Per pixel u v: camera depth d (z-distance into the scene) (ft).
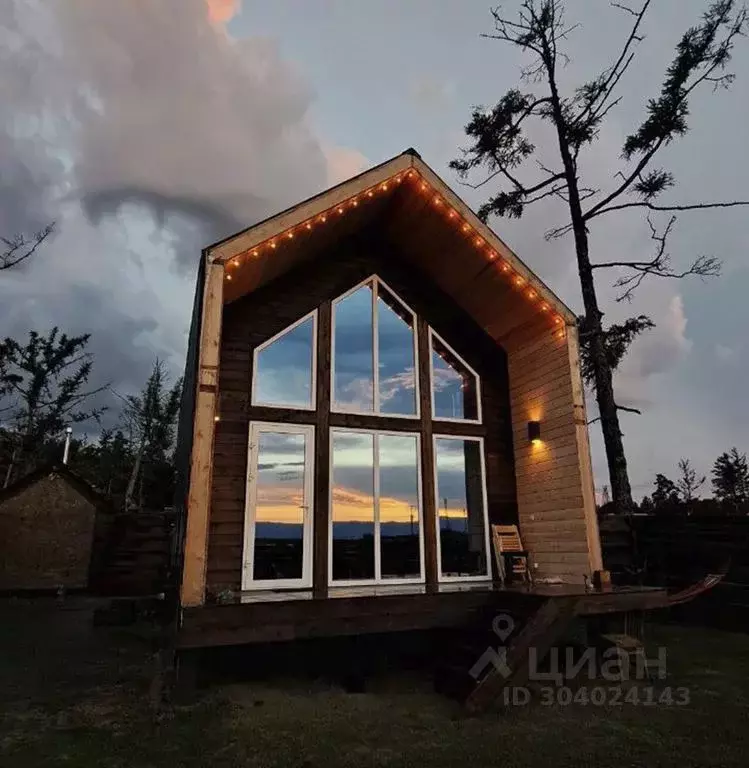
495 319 31.19
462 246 28.35
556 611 20.06
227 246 21.58
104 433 116.98
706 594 32.27
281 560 24.47
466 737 15.14
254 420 25.70
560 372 27.86
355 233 30.89
